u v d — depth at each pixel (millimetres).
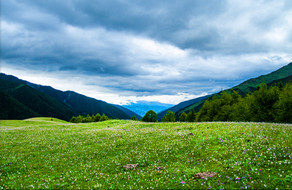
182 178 10523
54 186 10906
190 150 15734
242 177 9516
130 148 19281
